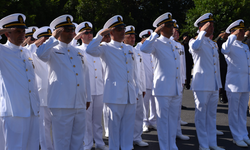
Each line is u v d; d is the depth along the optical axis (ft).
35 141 11.18
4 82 10.50
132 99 13.42
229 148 15.83
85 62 12.66
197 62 15.16
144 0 85.15
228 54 16.80
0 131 10.73
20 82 10.61
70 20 12.03
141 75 16.71
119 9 65.26
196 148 15.78
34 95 11.08
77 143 12.14
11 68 10.56
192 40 15.37
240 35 16.58
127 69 13.30
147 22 85.51
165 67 14.23
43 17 55.72
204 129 15.12
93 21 61.77
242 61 16.33
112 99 13.00
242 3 53.83
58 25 11.89
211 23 14.94
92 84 15.44
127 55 13.50
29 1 50.26
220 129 19.45
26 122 10.65
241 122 16.94
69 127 11.73
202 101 14.94
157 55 14.42
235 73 16.46
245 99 16.79
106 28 13.61
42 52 10.96
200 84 14.89
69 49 12.10
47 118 14.48
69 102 11.47
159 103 14.29
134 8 84.74
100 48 13.12
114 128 13.25
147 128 19.16
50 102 11.60
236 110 16.52
